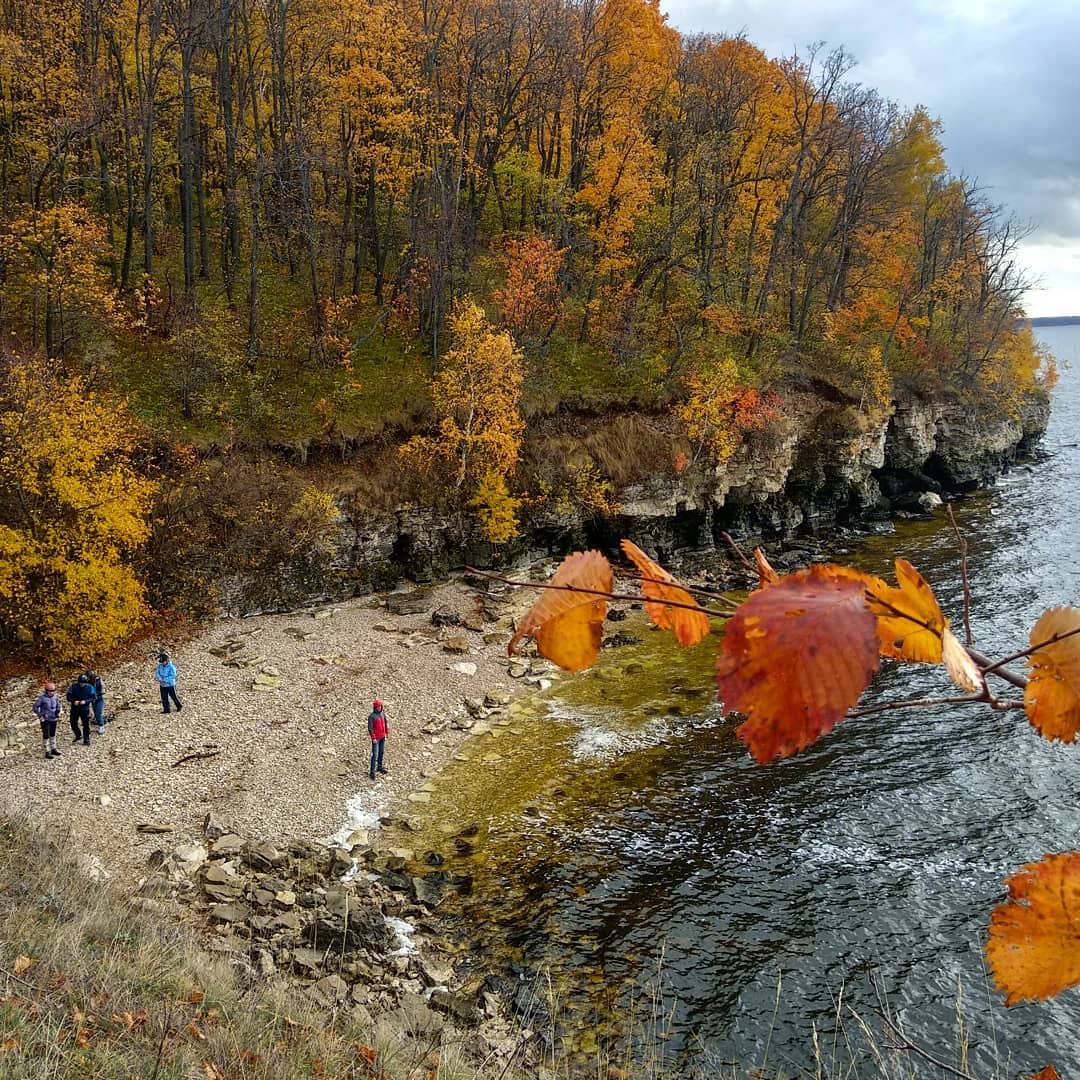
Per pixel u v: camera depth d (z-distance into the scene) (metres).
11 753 17.48
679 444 34.25
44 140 28.64
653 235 39.62
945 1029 11.75
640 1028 11.74
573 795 17.50
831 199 45.75
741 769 18.52
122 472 22.69
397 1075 8.52
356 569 28.19
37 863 11.95
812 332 45.28
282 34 33.09
